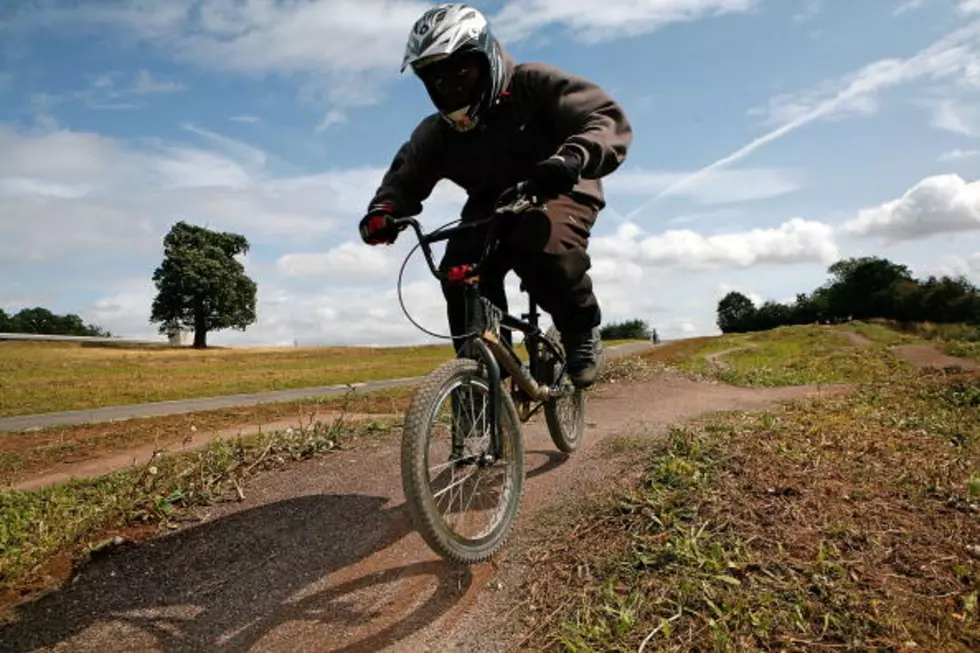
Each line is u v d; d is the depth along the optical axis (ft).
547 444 16.90
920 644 7.97
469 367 10.57
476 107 11.68
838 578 9.13
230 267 181.27
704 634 8.32
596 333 14.01
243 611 10.24
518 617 9.28
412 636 9.26
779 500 11.38
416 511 9.39
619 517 11.31
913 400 21.99
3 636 10.02
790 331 90.68
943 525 10.55
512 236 11.87
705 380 32.30
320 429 18.85
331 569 11.12
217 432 25.53
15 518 14.71
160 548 12.36
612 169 11.49
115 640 9.82
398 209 12.85
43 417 36.09
